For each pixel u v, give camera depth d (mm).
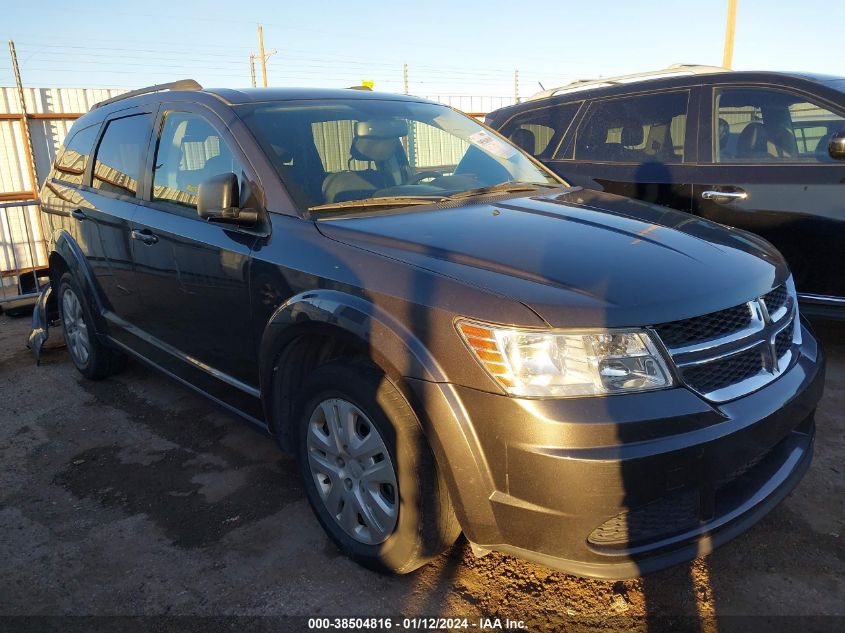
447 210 2871
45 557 2779
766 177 4520
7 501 3230
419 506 2281
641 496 1974
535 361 1995
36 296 6852
